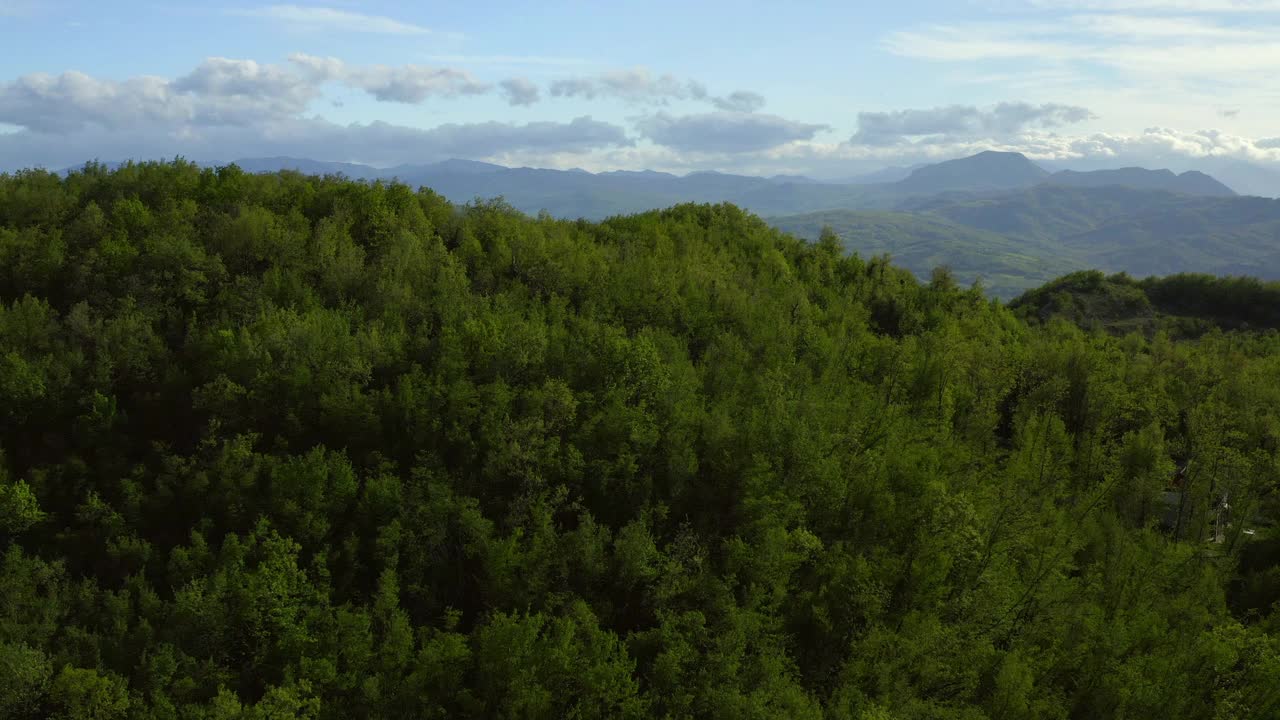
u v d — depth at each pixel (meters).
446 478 76.06
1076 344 121.75
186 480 76.12
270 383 81.31
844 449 84.12
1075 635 71.25
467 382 81.88
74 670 56.44
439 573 72.44
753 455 79.25
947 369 106.44
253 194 121.12
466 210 135.12
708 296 120.31
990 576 71.75
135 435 82.50
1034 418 102.06
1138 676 66.44
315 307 94.00
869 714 56.88
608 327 96.06
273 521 71.88
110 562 71.06
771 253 156.00
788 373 98.31
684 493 80.12
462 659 62.06
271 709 53.91
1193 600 75.31
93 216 104.12
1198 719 65.00
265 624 63.00
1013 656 65.12
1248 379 119.31
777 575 69.44
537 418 80.44
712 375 98.88
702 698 60.16
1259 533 90.31
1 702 55.38
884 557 74.62
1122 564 79.94
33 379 78.94
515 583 69.81
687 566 71.12
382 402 81.75
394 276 104.75
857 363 112.00
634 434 79.06
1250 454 100.50
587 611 65.00
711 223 172.88
